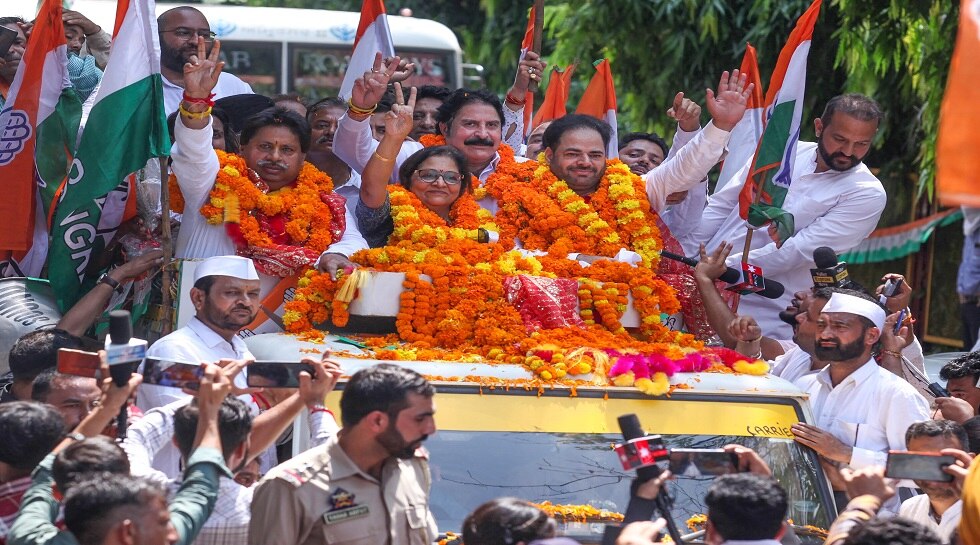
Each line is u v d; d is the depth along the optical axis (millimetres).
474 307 9852
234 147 12672
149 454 8383
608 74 15594
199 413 7379
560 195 11383
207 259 9781
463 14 33812
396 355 9250
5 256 11875
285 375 7875
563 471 8570
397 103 10859
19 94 11805
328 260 10180
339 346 9602
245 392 8031
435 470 8484
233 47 25203
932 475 7570
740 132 14227
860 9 19906
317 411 8141
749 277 11469
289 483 7293
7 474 7746
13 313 11172
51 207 11680
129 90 10750
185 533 6871
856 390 10016
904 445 9773
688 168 11320
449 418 8719
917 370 11297
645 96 23734
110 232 11500
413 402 7262
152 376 7633
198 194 10781
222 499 7691
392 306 9922
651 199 11703
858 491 7676
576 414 8867
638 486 7117
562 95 17562
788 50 12008
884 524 6664
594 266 10453
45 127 11859
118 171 10781
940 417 10336
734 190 13820
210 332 9656
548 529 6855
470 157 12680
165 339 9508
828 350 9961
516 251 10773
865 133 13070
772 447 8977
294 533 7293
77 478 6992
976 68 6309
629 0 23094
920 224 24344
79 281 11375
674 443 8836
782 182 11945
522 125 15000
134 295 11211
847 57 20609
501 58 30984
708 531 7109
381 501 7434
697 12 22938
